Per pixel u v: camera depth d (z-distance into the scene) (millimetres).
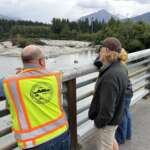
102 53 2893
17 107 2086
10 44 181500
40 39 195250
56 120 2258
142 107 5457
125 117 3729
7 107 2311
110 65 2848
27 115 2098
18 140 2115
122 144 3928
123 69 2850
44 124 2174
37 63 2236
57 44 179250
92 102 3023
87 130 4027
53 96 2260
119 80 2762
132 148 3830
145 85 6035
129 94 3527
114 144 3268
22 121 2088
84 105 3846
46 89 2209
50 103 2230
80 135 3887
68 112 3363
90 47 151625
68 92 3303
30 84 2127
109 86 2738
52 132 2209
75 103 3426
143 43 87562
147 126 4566
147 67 5832
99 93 2895
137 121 4762
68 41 195625
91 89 3883
